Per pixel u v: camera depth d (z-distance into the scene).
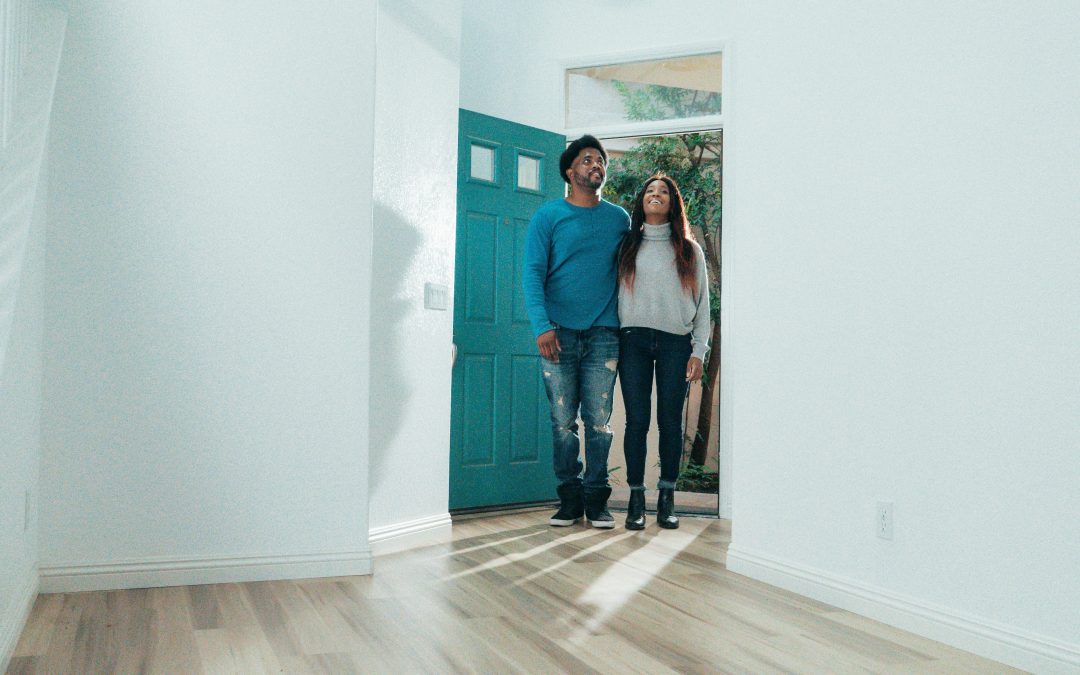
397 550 2.85
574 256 3.32
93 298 2.20
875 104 2.15
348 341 2.47
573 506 3.43
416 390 3.10
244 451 2.34
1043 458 1.69
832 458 2.24
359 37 2.52
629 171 5.21
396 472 2.97
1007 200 1.78
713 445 5.08
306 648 1.74
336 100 2.48
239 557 2.33
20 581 1.85
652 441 5.04
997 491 1.78
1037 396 1.70
